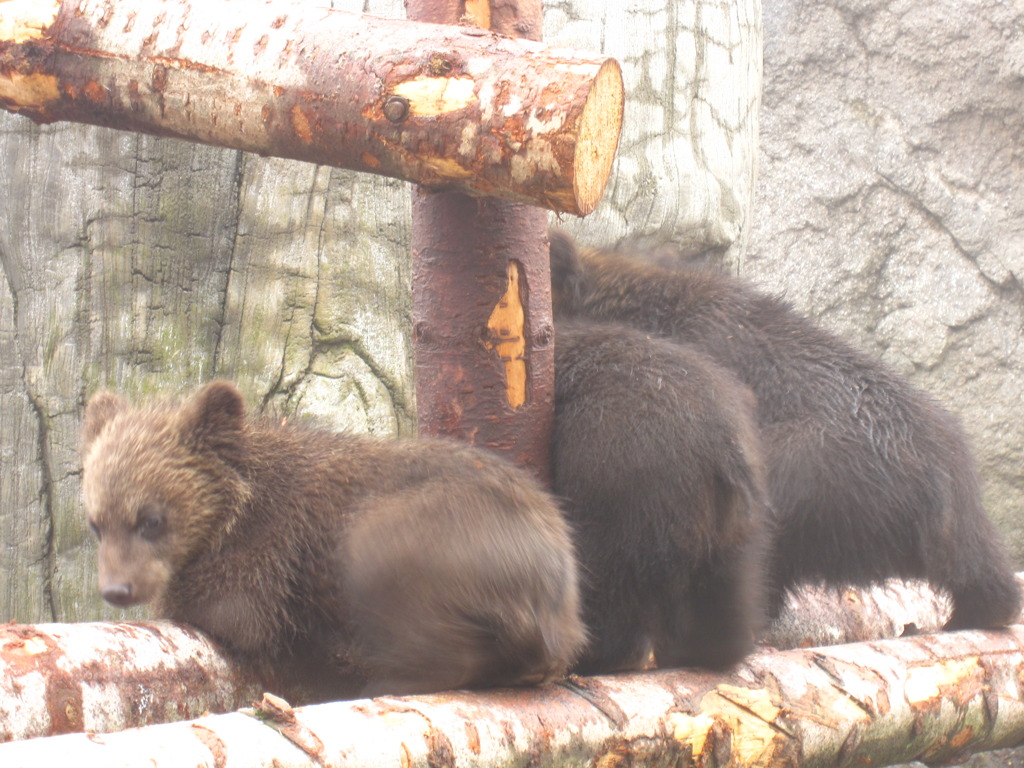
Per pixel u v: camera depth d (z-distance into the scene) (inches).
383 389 481.4
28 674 222.4
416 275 310.3
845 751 303.7
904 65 870.4
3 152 468.8
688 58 548.4
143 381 468.8
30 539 468.4
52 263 469.1
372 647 280.7
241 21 260.8
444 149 238.7
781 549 398.9
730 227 569.3
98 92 274.5
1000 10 847.7
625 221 529.3
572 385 333.4
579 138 227.1
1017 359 826.2
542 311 311.7
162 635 271.3
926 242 855.7
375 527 274.8
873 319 856.9
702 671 297.0
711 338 431.2
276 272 474.0
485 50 239.0
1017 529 804.6
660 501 313.0
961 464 417.4
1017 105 844.6
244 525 311.1
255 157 472.4
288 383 470.3
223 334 474.0
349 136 248.1
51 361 468.4
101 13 272.8
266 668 298.0
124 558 303.0
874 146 872.3
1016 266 834.8
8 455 469.1
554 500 299.0
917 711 323.6
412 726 219.8
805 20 893.8
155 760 181.9
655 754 263.1
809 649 330.3
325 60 249.4
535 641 257.6
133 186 469.1
